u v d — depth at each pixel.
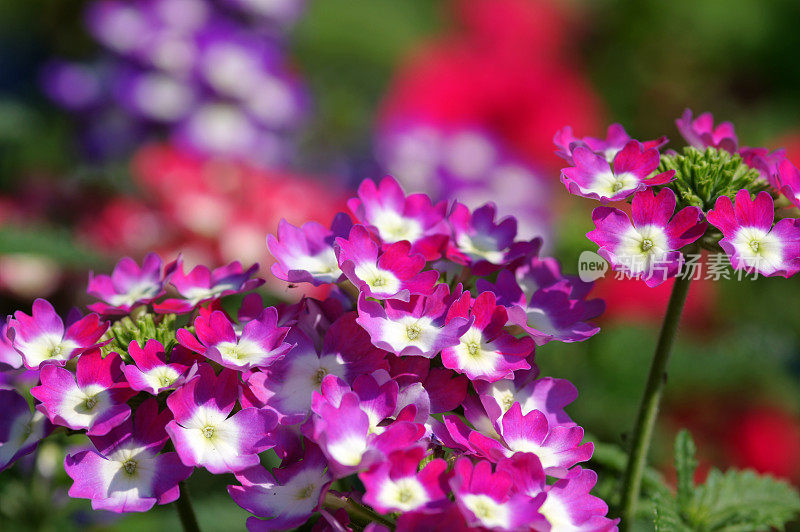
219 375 0.36
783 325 0.63
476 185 0.67
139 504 0.35
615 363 0.51
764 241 0.36
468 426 0.36
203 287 0.39
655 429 0.53
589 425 0.50
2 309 0.51
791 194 0.36
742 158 0.39
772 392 0.54
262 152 0.64
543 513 0.35
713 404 0.55
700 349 0.53
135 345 0.36
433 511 0.34
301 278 0.37
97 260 0.49
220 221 0.52
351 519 0.35
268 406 0.36
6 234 0.48
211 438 0.35
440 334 0.36
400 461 0.34
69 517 0.45
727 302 0.63
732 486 0.42
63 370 0.36
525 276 0.38
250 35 0.66
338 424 0.35
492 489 0.34
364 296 0.36
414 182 0.67
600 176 0.37
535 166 0.70
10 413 0.36
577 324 0.38
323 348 0.36
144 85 0.62
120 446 0.35
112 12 0.63
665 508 0.39
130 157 0.62
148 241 0.52
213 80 0.62
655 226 0.36
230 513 0.45
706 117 0.40
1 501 0.44
